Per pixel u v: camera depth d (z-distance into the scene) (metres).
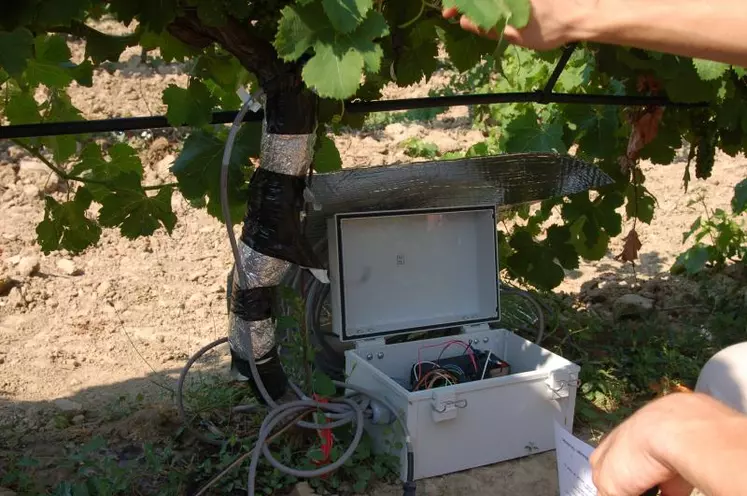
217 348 5.37
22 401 4.59
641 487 1.24
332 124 3.84
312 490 3.53
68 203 4.01
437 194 4.06
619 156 5.01
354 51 2.30
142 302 6.05
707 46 1.52
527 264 4.84
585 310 5.83
